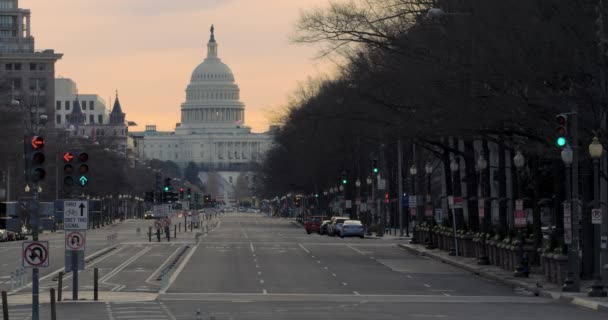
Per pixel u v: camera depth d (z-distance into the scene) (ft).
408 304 162.81
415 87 226.17
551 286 188.34
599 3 177.47
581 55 180.45
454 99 209.67
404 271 243.60
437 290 192.44
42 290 192.44
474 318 138.82
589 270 197.16
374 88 259.80
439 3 223.30
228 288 194.90
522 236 213.25
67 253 173.27
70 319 137.39
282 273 234.79
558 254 191.72
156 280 215.31
